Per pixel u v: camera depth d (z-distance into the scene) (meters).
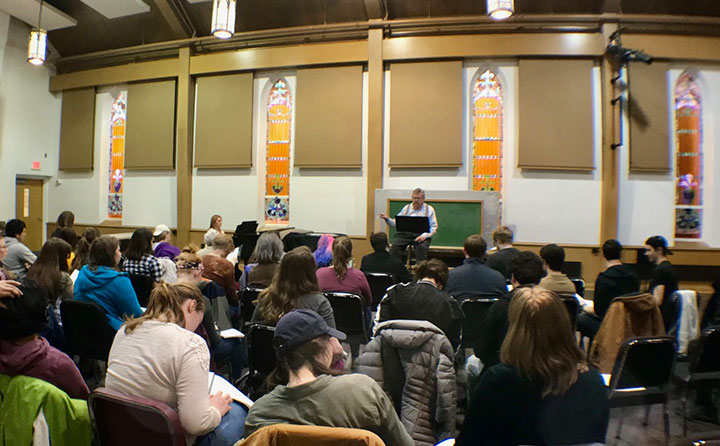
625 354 2.23
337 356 1.51
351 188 7.68
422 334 1.97
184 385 1.53
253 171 8.23
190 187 8.51
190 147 8.44
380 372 2.08
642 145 6.79
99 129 9.35
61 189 9.67
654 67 6.79
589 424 1.24
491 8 4.83
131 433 1.47
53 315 2.86
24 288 1.57
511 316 1.30
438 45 7.13
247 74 8.10
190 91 8.38
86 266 2.79
